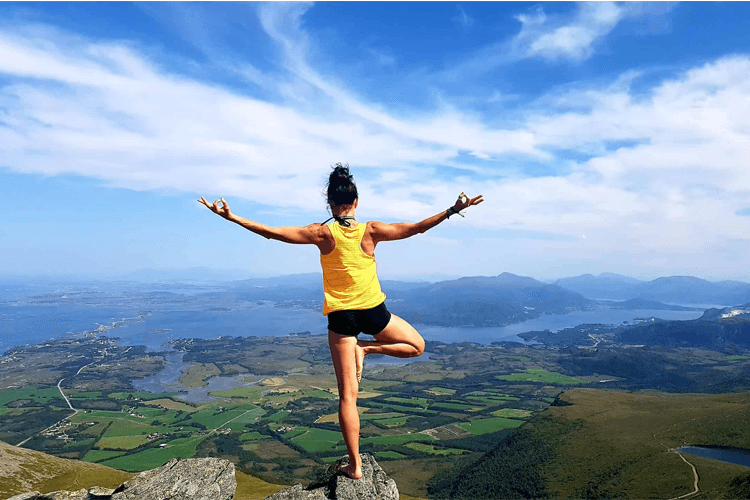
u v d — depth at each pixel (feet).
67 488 173.37
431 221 15.72
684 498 265.34
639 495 280.72
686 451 346.13
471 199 14.96
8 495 162.91
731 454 329.93
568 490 321.52
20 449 215.92
